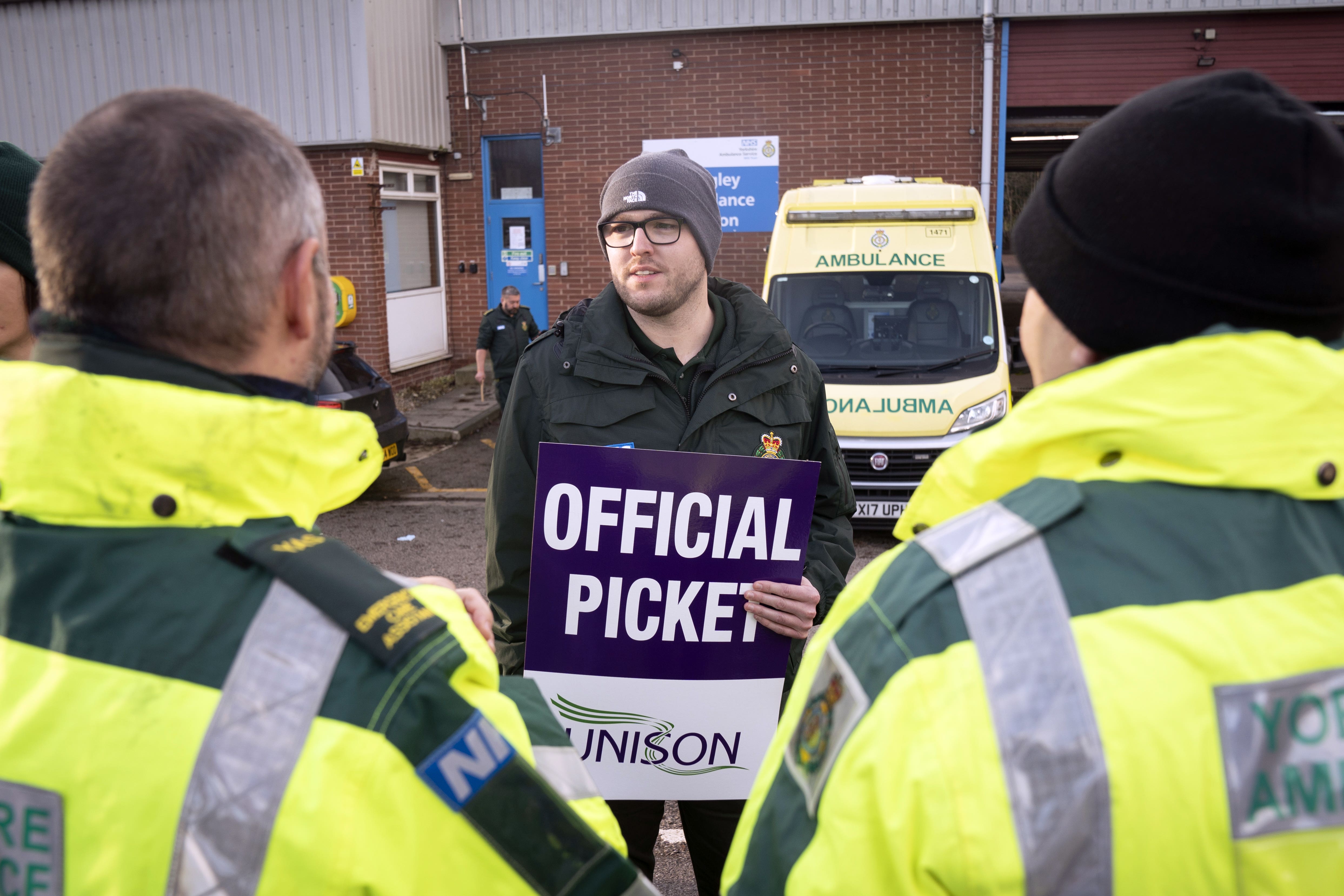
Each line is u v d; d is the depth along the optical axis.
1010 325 13.27
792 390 2.12
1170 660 0.70
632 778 1.92
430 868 0.76
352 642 0.79
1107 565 0.75
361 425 0.93
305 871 0.72
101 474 0.79
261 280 0.85
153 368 0.82
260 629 0.78
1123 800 0.67
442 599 0.89
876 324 6.91
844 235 7.19
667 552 1.87
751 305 2.14
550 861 0.80
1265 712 0.69
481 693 0.85
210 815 0.72
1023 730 0.70
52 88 11.77
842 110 11.80
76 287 0.82
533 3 12.12
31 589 0.80
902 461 6.25
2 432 0.81
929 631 0.77
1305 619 0.71
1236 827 0.67
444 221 13.09
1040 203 0.85
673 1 11.75
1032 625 0.73
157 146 0.81
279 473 0.84
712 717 1.91
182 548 0.80
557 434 2.03
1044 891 0.67
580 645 1.89
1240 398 0.73
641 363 2.04
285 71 11.17
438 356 13.09
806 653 0.92
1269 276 0.72
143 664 0.77
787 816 0.85
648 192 1.98
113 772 0.74
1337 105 11.30
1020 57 11.52
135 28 11.48
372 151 11.28
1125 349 0.80
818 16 11.52
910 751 0.73
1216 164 0.73
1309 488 0.74
